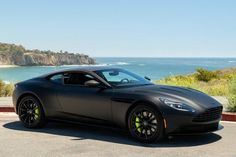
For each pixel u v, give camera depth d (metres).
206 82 33.50
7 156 6.20
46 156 6.19
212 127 7.14
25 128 8.72
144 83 7.99
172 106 6.72
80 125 8.09
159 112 6.80
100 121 7.68
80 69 8.23
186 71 180.00
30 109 8.64
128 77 8.11
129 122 7.16
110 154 6.27
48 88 8.41
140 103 7.02
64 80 8.31
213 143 7.00
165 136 6.89
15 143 7.16
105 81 7.70
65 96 8.09
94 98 7.65
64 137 7.70
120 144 7.00
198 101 6.94
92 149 6.65
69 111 8.08
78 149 6.66
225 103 12.41
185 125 6.66
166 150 6.48
